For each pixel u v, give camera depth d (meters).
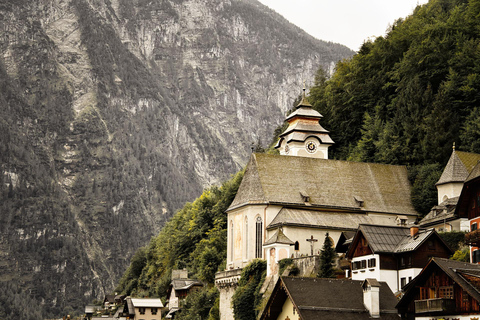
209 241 178.50
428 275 66.38
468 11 159.50
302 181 124.62
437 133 134.00
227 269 126.12
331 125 167.62
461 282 61.50
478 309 59.94
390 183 129.75
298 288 70.50
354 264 89.12
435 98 139.38
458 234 93.12
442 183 117.88
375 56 167.88
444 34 151.12
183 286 171.75
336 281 72.56
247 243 120.00
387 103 158.38
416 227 85.44
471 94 137.12
